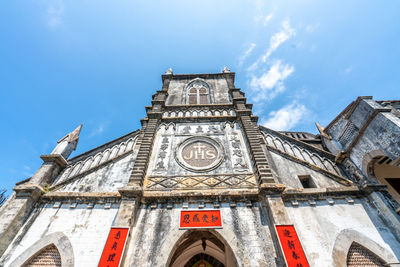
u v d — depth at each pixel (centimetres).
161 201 928
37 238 833
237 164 1116
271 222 832
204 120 1413
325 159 1281
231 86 1842
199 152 1197
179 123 1403
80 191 1045
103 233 836
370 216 864
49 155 1164
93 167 1160
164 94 1738
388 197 885
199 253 1526
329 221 852
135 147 1258
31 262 797
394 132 995
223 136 1291
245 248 775
